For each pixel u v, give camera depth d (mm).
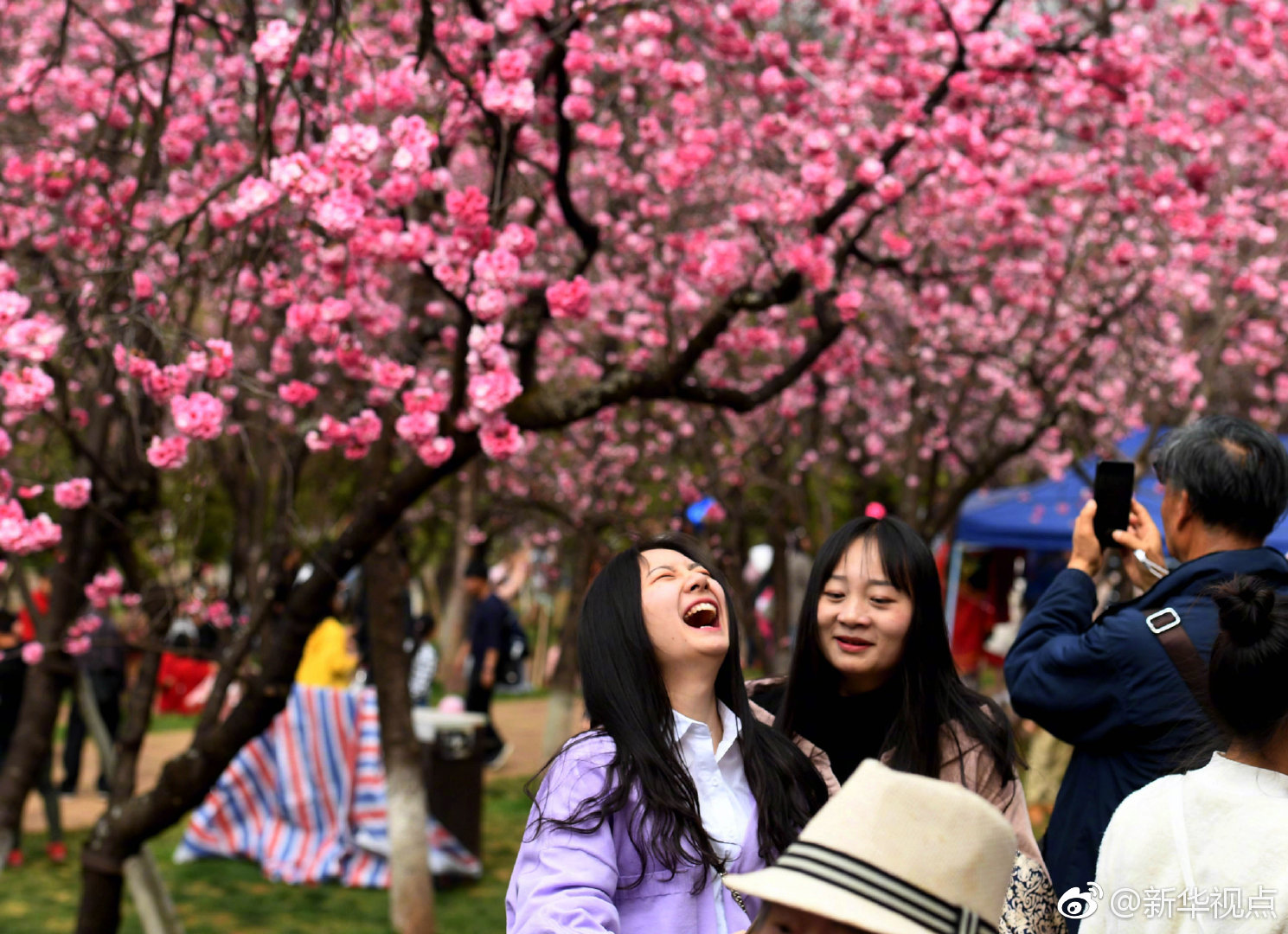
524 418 6059
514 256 5438
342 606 15156
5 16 8594
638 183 8391
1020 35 7602
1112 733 3211
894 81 7086
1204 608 3156
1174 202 7828
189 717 18547
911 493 10820
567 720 13859
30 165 6859
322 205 5102
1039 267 10000
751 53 7121
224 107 6789
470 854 10195
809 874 1852
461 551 14773
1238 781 2461
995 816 1862
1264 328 11734
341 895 9680
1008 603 15203
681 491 12445
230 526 17062
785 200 6609
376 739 10211
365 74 6324
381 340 7234
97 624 8039
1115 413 11430
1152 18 10305
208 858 10586
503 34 6648
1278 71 10430
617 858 2596
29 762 7844
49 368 6523
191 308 6078
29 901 9383
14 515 5328
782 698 3541
